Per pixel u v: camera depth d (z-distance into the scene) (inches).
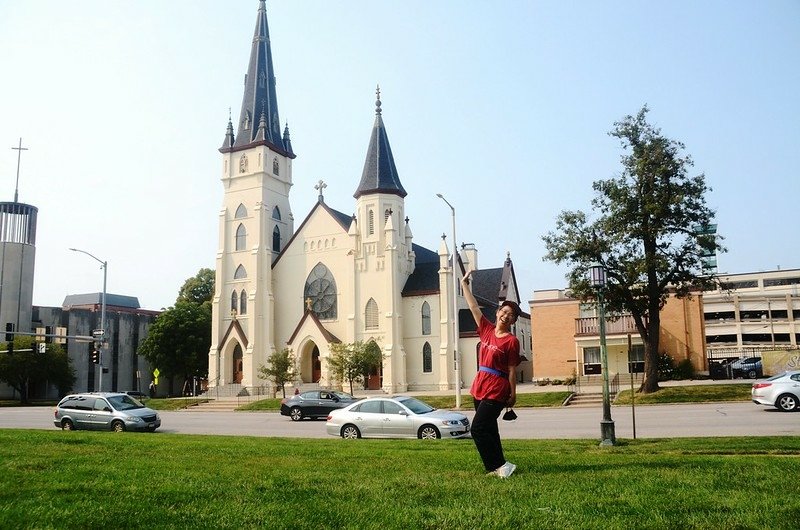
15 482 367.2
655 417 1102.4
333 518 275.7
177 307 3201.3
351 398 1482.5
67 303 4677.7
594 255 1582.2
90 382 3245.6
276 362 2310.5
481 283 3051.2
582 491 324.2
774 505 282.8
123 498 320.5
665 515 271.0
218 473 405.7
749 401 1393.9
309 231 2765.7
